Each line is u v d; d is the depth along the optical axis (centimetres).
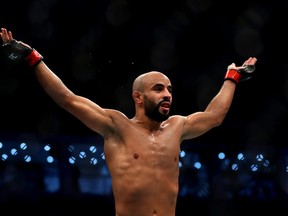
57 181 1006
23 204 991
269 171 1071
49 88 485
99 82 1091
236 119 1147
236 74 565
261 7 1131
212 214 1053
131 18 1108
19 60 500
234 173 1066
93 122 488
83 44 1087
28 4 1062
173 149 506
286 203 1059
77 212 1007
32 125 1088
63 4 1071
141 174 488
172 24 1124
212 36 1140
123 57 1103
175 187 502
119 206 488
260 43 1139
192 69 1140
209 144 1070
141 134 501
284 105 1152
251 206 1059
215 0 1121
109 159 496
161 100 503
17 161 991
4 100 1084
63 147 1005
